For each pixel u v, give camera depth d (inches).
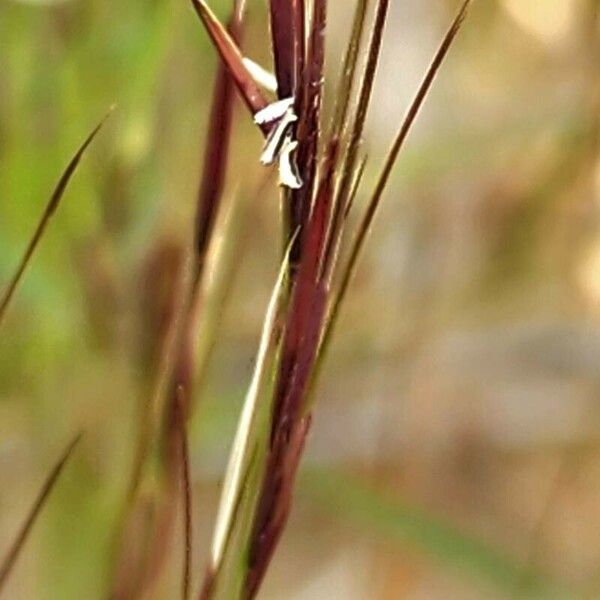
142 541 3.3
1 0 3.8
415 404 5.0
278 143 2.6
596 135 5.0
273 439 2.7
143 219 3.7
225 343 4.3
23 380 4.0
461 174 5.0
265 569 2.7
